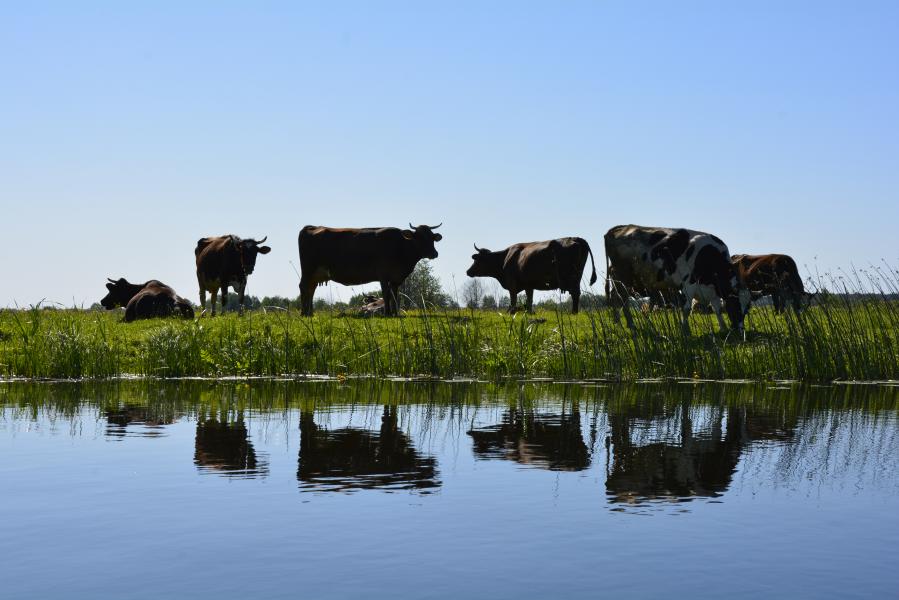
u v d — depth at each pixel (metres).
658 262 19.77
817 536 5.34
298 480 6.78
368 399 12.34
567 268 27.12
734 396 13.08
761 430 9.45
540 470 7.20
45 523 5.58
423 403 11.84
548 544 5.15
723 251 19.48
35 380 15.49
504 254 30.27
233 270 26.47
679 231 19.70
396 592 4.38
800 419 10.38
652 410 11.15
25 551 5.03
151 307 23.66
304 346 17.97
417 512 5.83
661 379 16.11
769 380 16.20
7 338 18.47
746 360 16.91
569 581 4.53
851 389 14.58
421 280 37.44
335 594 4.35
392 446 8.27
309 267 26.06
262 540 5.22
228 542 5.19
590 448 8.23
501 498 6.22
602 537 5.30
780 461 7.65
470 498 6.21
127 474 6.99
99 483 6.67
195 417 10.24
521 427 9.54
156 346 16.88
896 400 12.75
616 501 6.16
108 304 28.03
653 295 20.42
